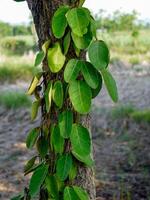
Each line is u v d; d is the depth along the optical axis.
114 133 8.51
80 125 2.30
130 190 5.56
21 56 18.38
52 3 2.32
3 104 10.41
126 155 7.13
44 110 2.42
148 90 12.36
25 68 14.62
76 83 2.22
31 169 2.50
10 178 6.09
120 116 9.33
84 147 2.27
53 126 2.35
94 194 2.50
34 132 2.44
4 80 14.02
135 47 20.94
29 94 2.38
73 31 2.14
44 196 2.45
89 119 2.44
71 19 2.16
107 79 2.26
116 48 20.58
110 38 20.86
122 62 17.64
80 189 2.37
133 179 5.96
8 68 14.48
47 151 2.41
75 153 2.35
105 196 5.40
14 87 13.18
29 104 10.43
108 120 9.25
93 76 2.21
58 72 2.33
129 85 13.34
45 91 2.34
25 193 2.55
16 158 7.01
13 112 9.98
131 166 6.57
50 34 2.32
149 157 6.94
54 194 2.36
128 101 11.22
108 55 2.19
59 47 2.27
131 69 16.52
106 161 6.86
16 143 7.88
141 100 11.25
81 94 2.21
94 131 8.62
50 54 2.26
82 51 2.33
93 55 2.19
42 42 2.38
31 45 21.17
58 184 2.37
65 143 2.35
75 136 2.28
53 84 2.33
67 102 2.33
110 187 5.67
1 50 19.50
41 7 2.35
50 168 2.39
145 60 18.42
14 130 8.80
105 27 20.70
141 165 6.60
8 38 21.95
